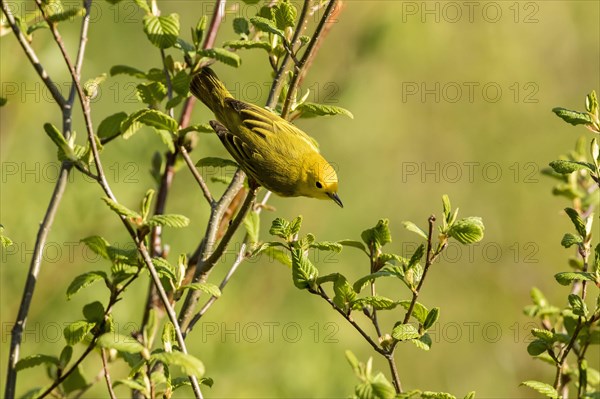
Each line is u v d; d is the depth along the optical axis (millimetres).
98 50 13414
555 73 16531
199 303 12688
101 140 7707
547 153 16250
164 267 6293
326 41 14625
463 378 15016
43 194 12320
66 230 12031
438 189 15898
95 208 11977
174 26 7035
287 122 8438
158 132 7293
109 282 6156
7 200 12102
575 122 6387
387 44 14508
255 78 13656
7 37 11727
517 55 16312
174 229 12359
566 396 7160
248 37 8039
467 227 5980
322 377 13164
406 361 15062
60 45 5902
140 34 13766
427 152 15898
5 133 11898
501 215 16141
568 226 16141
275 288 13633
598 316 6250
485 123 16312
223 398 12305
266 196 8586
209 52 7098
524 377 15078
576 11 16531
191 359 5379
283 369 12883
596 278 6207
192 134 8648
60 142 5988
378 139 15242
